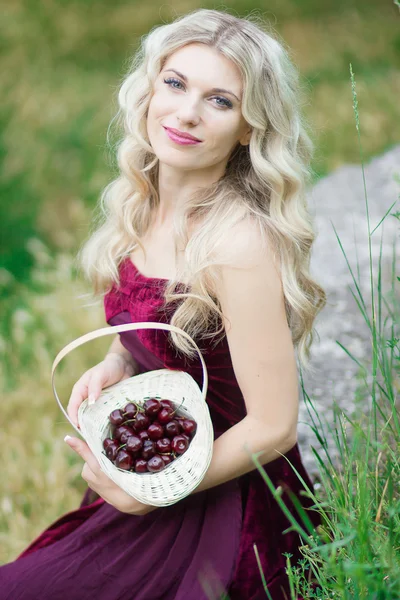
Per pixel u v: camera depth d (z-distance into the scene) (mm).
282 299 1771
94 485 1785
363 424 2342
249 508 1894
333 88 7375
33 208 6035
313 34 8906
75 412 1954
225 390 1897
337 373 2957
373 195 4879
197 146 1785
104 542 1907
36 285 4852
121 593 1832
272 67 1773
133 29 9258
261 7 9609
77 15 9555
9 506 2844
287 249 1790
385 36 8703
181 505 1896
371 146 6160
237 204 1793
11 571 1867
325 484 1706
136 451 1711
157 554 1861
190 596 1758
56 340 4031
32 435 3332
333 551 1390
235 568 1822
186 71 1750
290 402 1784
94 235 2166
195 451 1672
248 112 1767
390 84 7332
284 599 1861
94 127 6945
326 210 4746
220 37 1745
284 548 1934
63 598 1823
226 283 1741
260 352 1751
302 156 1973
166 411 1745
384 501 1743
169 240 1935
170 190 1931
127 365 2105
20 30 9164
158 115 1814
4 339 4195
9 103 7410
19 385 3723
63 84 7906
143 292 1906
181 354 1869
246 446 1646
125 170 2041
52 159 6547
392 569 1434
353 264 3863
